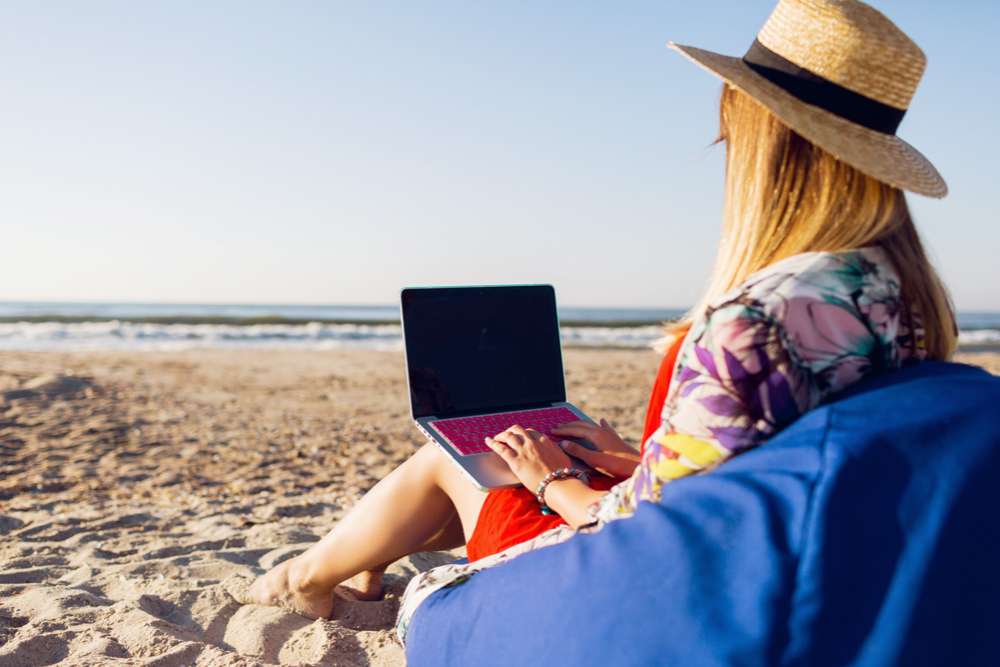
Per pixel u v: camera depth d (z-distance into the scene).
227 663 1.89
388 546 1.95
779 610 0.92
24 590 2.58
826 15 1.10
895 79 1.10
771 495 0.97
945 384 1.02
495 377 1.87
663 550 1.02
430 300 1.83
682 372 1.08
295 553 3.17
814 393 1.01
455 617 1.26
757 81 1.16
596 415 8.50
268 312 64.19
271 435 6.80
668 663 0.97
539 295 1.99
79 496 4.46
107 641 2.00
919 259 1.14
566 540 1.24
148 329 27.53
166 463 5.45
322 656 1.99
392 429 7.52
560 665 1.06
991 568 0.94
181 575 2.80
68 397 8.15
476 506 1.75
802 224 1.13
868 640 0.90
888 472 0.94
